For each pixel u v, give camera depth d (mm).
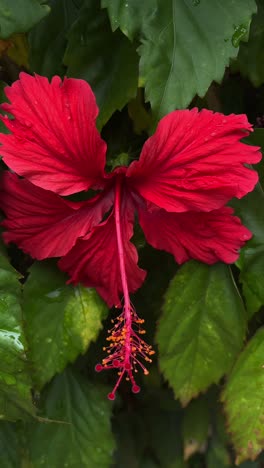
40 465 555
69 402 566
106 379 615
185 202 456
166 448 702
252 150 447
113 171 465
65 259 477
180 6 456
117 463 692
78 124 443
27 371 458
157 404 688
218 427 647
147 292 572
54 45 513
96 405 570
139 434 703
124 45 491
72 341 486
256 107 564
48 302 487
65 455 558
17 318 458
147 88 451
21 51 518
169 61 453
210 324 498
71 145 447
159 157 451
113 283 479
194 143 447
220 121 443
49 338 485
